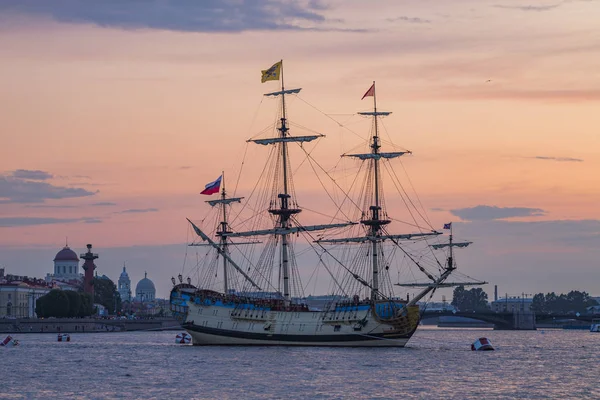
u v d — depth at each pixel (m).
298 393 167.50
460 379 191.50
